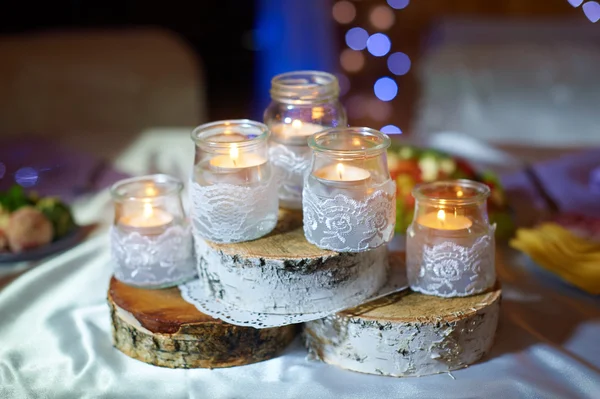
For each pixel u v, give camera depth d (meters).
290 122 0.77
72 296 0.84
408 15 2.57
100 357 0.75
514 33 2.04
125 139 1.36
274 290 0.71
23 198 0.95
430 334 0.70
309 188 0.71
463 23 2.15
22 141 1.37
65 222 0.95
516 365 0.72
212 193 0.72
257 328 0.72
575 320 0.79
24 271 0.89
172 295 0.76
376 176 0.71
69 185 1.14
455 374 0.71
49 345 0.77
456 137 1.24
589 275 0.83
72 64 1.94
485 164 1.16
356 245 0.71
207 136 0.74
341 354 0.72
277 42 2.69
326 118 0.77
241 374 0.72
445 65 1.88
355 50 2.67
